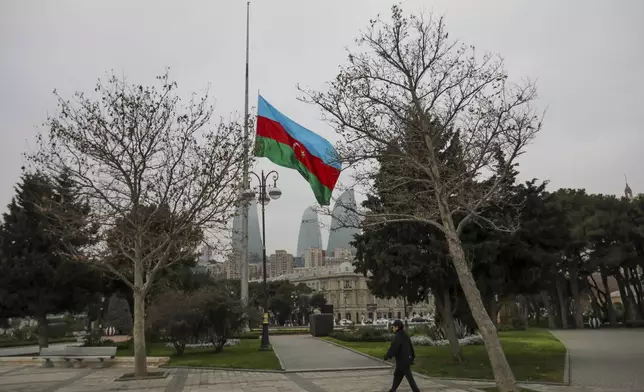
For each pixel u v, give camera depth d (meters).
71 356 23.12
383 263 19.61
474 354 23.92
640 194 54.38
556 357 22.23
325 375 18.36
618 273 57.97
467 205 14.18
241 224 36.88
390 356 13.12
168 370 20.22
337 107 14.77
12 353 31.70
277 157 27.56
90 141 17.77
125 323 49.56
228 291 32.16
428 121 14.81
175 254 22.69
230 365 21.09
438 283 20.09
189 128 18.94
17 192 29.84
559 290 55.97
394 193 16.84
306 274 142.12
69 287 29.70
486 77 14.68
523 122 16.06
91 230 19.28
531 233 19.97
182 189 18.58
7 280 28.28
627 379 16.17
